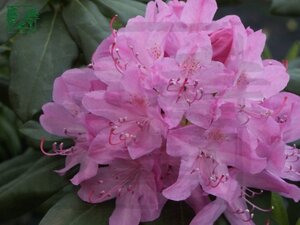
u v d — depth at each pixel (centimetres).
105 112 26
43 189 30
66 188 38
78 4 33
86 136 27
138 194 27
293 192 27
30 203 31
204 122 25
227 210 27
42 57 32
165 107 25
